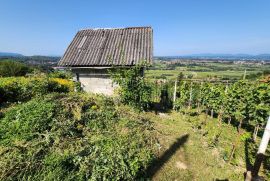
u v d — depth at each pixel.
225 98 9.00
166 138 6.60
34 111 6.00
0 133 5.32
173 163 5.23
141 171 4.55
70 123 5.86
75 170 4.02
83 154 4.44
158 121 8.42
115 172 4.04
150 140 5.84
